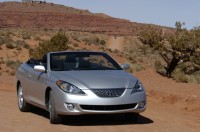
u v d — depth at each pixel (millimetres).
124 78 9484
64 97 9078
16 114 11062
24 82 11336
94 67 10289
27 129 8961
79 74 9594
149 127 9344
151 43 24797
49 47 34281
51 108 9477
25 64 11852
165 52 24359
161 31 25031
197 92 15695
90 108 8984
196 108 13133
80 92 9031
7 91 17812
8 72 35281
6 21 188500
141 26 26016
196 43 23312
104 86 9086
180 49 23531
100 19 198375
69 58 10430
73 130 8836
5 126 9297
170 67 24078
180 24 24469
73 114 9031
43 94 10055
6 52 52188
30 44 62844
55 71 9977
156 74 22109
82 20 196500
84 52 10750
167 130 9109
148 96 15703
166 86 17969
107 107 8992
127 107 9172
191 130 9312
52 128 9062
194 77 22156
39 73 10406
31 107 11508
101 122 9812
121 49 84750
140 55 63094
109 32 192500
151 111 12219
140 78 21078
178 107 13531
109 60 10734
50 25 191875
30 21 191500
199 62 23422
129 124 9633
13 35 69312
